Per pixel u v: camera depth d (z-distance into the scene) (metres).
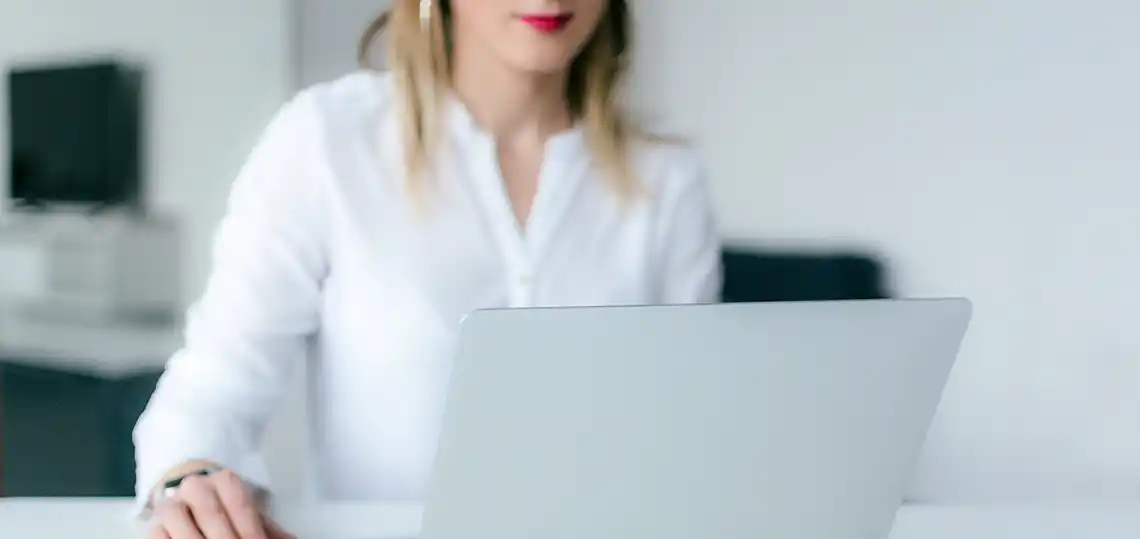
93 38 4.39
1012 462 3.25
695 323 0.79
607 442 0.79
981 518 1.23
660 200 1.46
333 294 1.34
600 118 1.44
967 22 3.28
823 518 0.88
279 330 1.29
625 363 0.77
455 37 1.37
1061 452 3.18
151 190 4.32
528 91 1.38
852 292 3.09
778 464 0.84
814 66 3.56
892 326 0.85
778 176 3.66
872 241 3.49
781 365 0.82
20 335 4.28
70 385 3.81
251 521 0.99
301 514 1.16
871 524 0.90
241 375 1.24
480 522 0.79
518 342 0.75
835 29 3.52
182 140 4.28
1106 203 3.08
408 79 1.36
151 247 4.28
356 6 4.07
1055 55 3.13
